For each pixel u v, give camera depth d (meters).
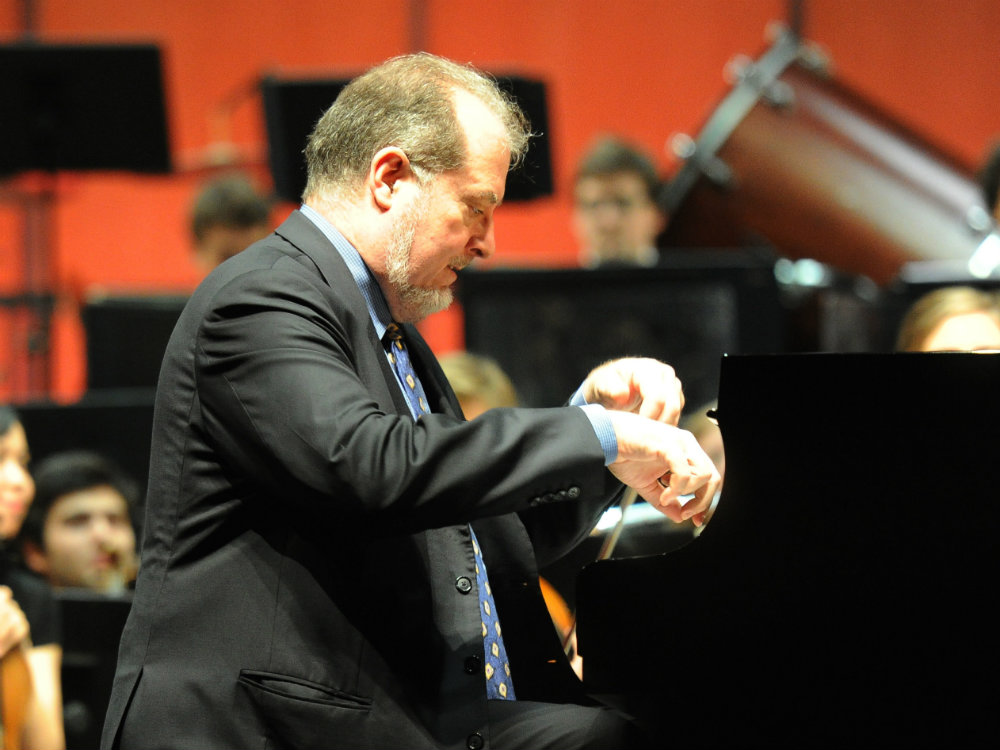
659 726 6.21
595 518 7.18
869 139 17.27
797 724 6.05
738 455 6.03
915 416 5.95
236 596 6.02
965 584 5.95
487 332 14.74
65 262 25.05
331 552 6.10
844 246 17.30
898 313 13.99
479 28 25.91
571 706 6.52
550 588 7.84
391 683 6.04
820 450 6.01
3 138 16.44
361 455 5.46
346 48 25.77
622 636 6.23
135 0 25.39
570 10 25.86
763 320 14.50
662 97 25.83
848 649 6.02
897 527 5.98
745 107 17.25
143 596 6.21
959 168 17.44
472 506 5.56
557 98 25.89
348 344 6.12
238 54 25.61
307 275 6.20
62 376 23.73
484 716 6.13
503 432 5.68
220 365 5.89
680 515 6.20
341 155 6.54
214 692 5.91
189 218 16.16
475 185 6.33
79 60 16.17
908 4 25.45
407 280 6.47
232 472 6.06
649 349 14.67
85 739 9.52
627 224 16.77
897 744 6.01
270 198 16.98
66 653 9.55
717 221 17.42
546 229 25.44
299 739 5.89
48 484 10.54
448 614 6.29
